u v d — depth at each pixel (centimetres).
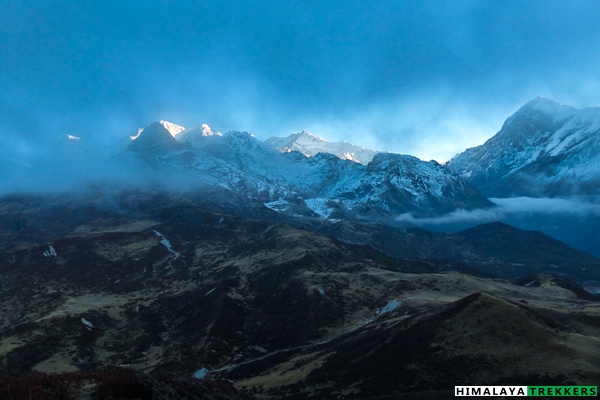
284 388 9362
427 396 7388
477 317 9188
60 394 3700
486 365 7875
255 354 13400
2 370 11731
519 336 8431
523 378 7331
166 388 4284
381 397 7800
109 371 4350
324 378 9188
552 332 8450
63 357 13038
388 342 9494
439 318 9538
